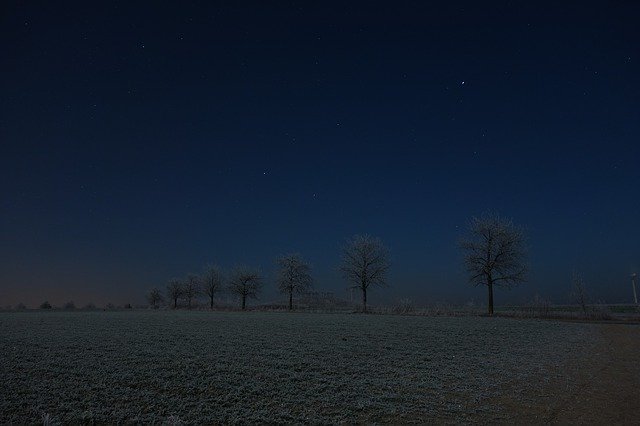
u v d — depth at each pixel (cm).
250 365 1689
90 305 9781
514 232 6397
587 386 1534
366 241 7669
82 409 1112
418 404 1272
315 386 1415
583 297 5653
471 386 1505
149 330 2948
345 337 2700
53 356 1767
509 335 3091
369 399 1298
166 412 1116
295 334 2822
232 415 1108
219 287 10150
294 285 8650
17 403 1127
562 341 2855
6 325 3341
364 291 7550
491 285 6288
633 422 1127
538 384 1557
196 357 1806
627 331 3612
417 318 4800
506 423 1120
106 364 1614
